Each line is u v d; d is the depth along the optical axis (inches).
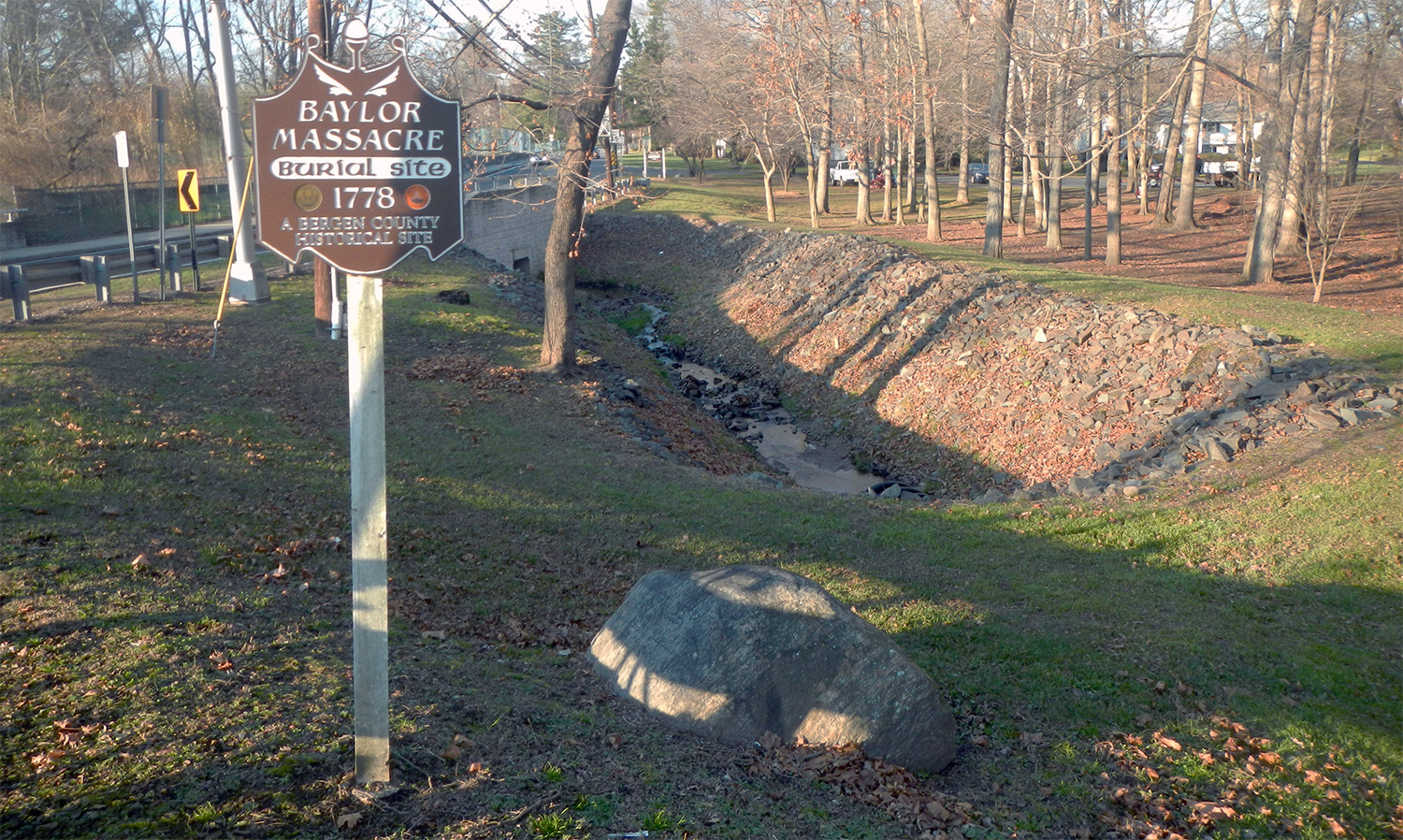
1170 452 575.2
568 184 723.4
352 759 196.7
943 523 480.1
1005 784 249.1
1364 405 570.6
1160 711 298.2
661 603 272.4
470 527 418.3
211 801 174.9
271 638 257.8
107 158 1675.7
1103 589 393.4
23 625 239.6
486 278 1188.5
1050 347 787.4
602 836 182.9
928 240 1662.2
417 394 645.3
